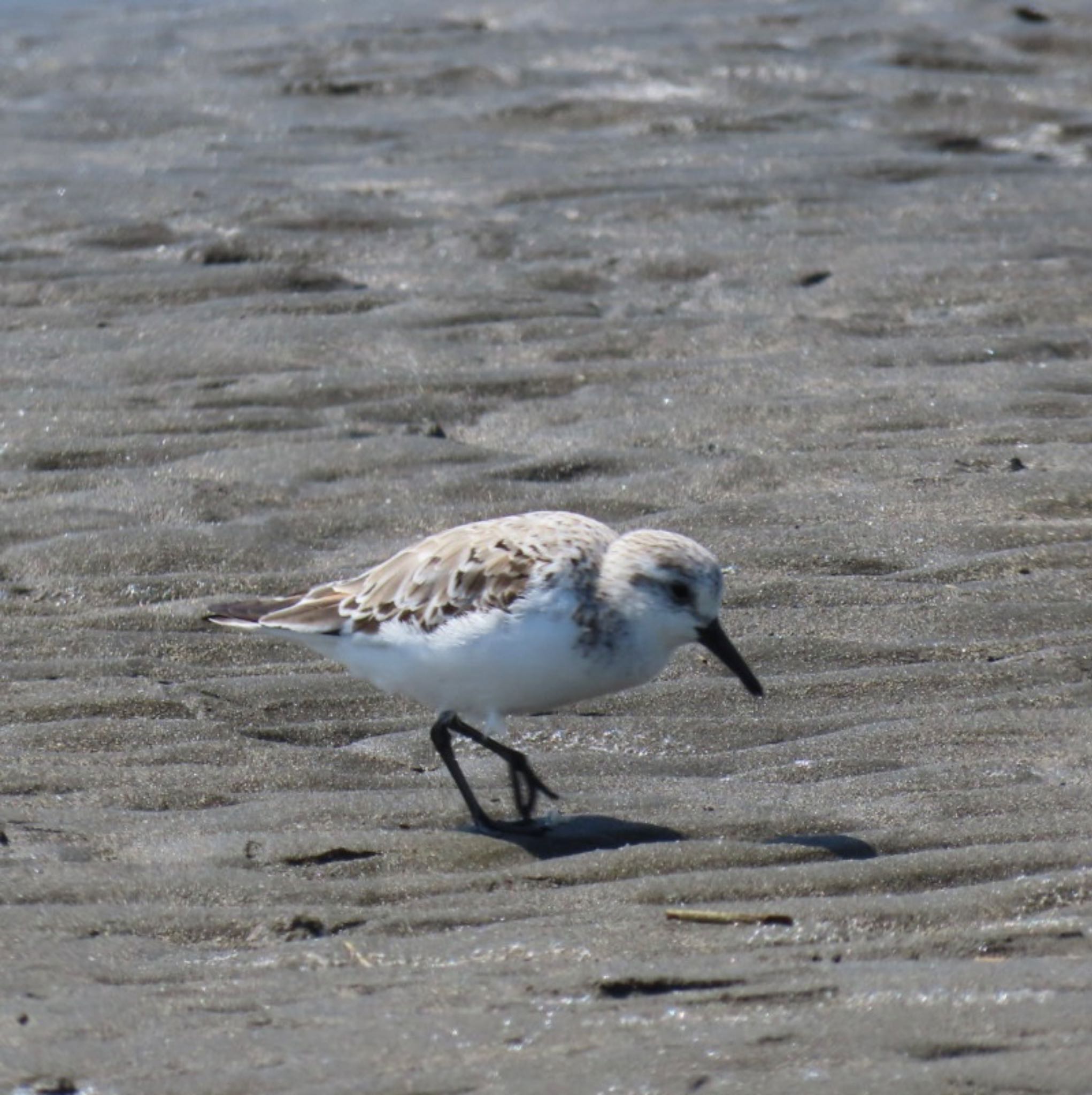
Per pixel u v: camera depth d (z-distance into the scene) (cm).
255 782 905
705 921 732
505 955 705
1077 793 862
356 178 2166
